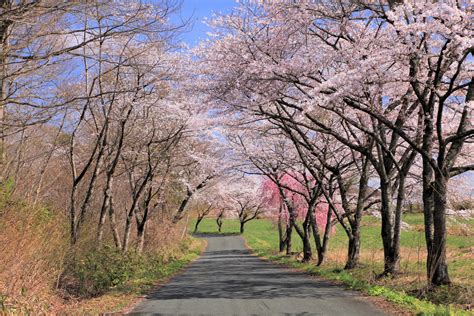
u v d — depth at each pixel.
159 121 19.67
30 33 8.95
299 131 17.45
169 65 15.67
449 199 19.53
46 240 10.93
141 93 16.25
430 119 11.92
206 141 25.94
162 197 24.19
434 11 9.62
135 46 14.47
